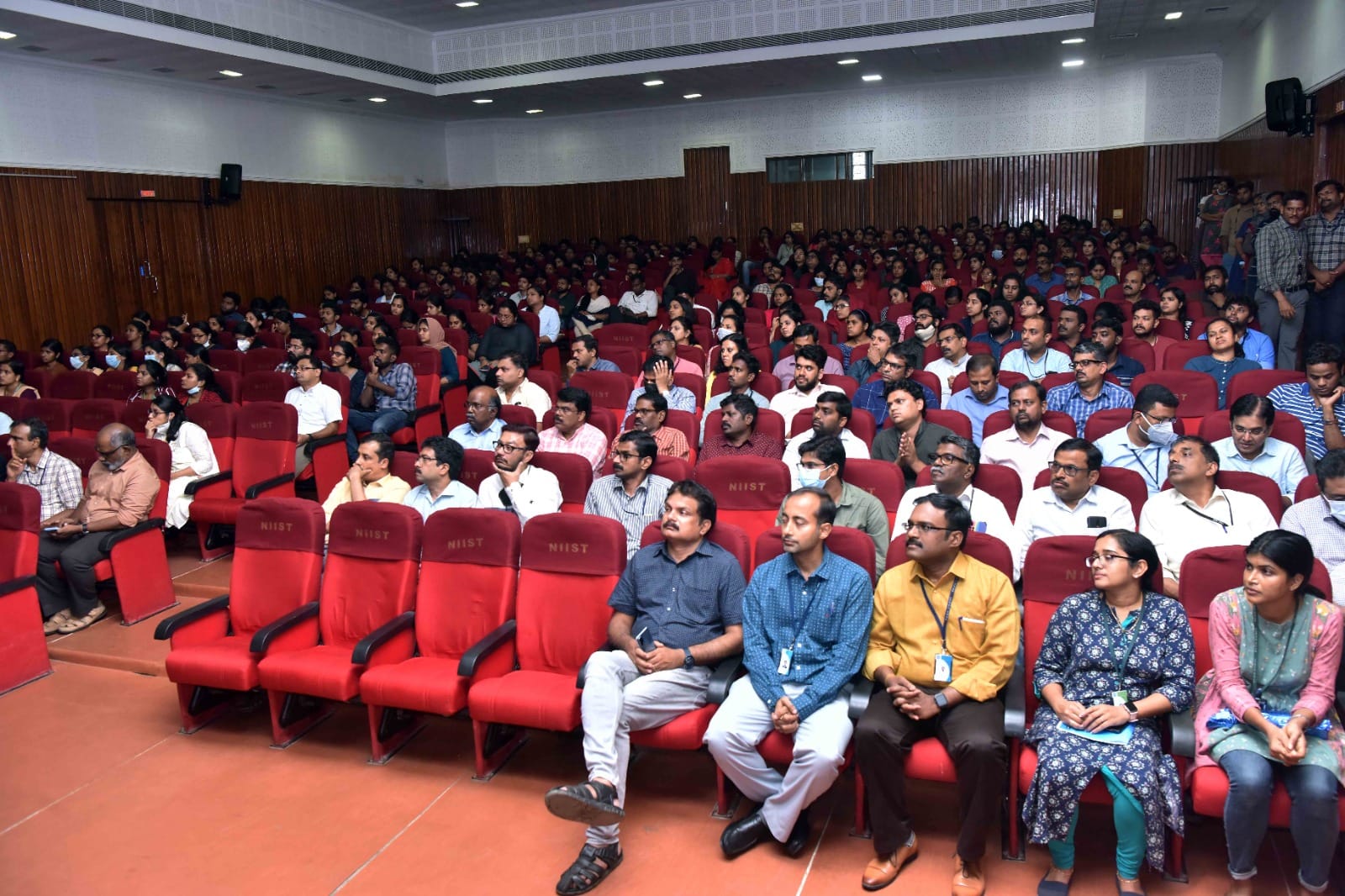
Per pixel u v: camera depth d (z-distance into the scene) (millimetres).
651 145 15672
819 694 2875
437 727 3801
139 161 10891
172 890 2812
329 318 10219
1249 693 2639
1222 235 9727
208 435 5977
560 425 5051
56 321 10070
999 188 14180
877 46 10398
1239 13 9734
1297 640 2623
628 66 11320
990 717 2734
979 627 2869
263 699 4023
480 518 3631
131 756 3635
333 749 3648
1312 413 4570
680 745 3049
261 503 3980
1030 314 6551
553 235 16312
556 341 9602
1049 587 3021
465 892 2766
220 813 3219
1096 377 4938
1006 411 4664
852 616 2986
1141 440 4184
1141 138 13336
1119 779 2518
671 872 2824
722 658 3162
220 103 11922
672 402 5824
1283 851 2779
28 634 4348
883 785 2715
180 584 5277
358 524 3816
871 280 10695
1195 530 3461
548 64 11625
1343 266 6375
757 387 5934
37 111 9773
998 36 10062
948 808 3105
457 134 16188
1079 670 2795
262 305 11648
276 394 6879
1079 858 2791
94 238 10438
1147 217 13469
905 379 4641
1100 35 10531
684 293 11977
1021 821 2889
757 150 15203
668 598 3260
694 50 11039
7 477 5398
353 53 10883
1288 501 3900
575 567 3482
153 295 11164
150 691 4230
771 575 3119
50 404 6512
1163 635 2725
